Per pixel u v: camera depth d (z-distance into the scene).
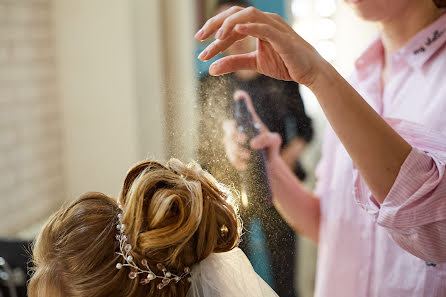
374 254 0.95
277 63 0.71
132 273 0.68
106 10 2.39
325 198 1.05
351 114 0.65
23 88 2.21
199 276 0.70
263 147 0.92
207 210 0.71
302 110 1.00
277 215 0.93
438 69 0.83
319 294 1.04
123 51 2.37
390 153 0.67
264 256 0.89
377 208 0.76
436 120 0.81
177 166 0.75
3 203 2.04
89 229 0.71
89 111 2.46
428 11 0.85
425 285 0.83
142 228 0.67
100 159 2.49
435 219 0.69
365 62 0.95
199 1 1.96
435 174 0.67
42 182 2.35
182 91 0.90
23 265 1.21
